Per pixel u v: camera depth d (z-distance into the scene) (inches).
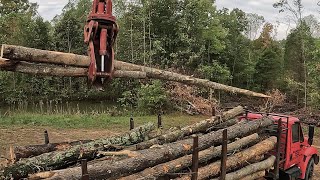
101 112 929.5
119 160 207.6
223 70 1165.1
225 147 249.3
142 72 176.1
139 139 259.9
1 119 657.6
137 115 901.2
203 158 247.0
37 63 155.6
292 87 1225.4
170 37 1157.1
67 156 209.6
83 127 652.1
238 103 1181.1
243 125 302.7
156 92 943.7
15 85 1106.1
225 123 319.3
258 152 296.7
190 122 799.7
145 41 1139.3
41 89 1134.4
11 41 1160.8
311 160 385.4
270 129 340.5
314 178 424.5
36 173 180.2
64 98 1165.1
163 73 190.2
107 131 626.8
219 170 253.9
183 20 1128.8
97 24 156.1
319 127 823.7
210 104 976.9
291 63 1412.4
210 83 215.3
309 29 1272.1
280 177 342.6
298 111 999.0
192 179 225.8
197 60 1163.3
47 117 707.4
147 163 214.2
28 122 653.3
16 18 1235.9
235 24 1459.2
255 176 305.6
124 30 1137.4
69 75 155.9
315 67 1013.8
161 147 230.4
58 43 1239.5
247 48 1528.1
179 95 975.6
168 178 229.5
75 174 181.3
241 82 1451.8
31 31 1205.1
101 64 152.6
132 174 209.5
